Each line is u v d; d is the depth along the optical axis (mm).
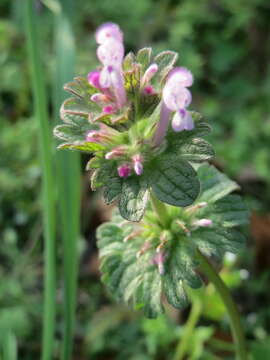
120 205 81
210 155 83
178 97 79
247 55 246
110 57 81
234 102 228
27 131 208
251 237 176
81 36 245
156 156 85
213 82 237
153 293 95
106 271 100
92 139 83
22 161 204
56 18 142
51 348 125
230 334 156
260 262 172
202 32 252
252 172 193
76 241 125
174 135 86
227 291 104
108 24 82
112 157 82
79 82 87
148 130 85
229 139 208
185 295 91
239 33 252
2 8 268
